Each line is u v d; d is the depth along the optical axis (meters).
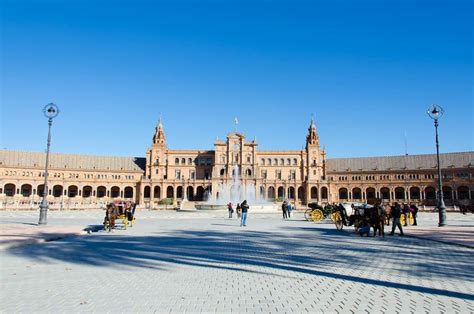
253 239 24.47
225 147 147.88
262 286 11.69
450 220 48.03
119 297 10.39
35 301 10.01
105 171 142.12
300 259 16.58
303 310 9.30
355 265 15.19
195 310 9.25
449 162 131.88
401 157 142.88
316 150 150.75
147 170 148.38
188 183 141.38
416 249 19.83
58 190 137.75
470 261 16.14
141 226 36.25
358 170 144.12
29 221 41.69
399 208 27.06
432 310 9.32
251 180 139.62
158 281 12.33
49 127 35.75
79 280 12.43
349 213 36.81
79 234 27.47
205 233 28.75
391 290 11.23
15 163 128.38
